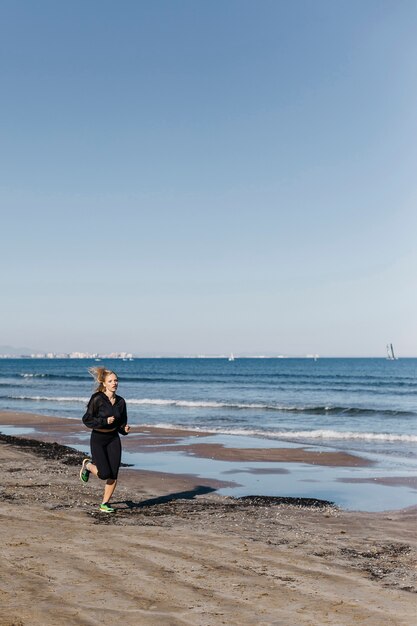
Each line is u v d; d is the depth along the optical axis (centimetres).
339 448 1912
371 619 450
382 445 2012
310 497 1102
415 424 2841
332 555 646
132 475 1283
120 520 808
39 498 957
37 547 636
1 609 450
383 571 588
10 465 1335
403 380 8100
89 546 646
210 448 1822
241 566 588
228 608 468
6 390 5734
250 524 811
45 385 6769
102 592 496
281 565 596
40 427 2419
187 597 491
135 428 2444
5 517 795
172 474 1332
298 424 2784
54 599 475
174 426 2628
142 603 473
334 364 19400
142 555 615
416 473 1395
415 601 494
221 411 3469
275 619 446
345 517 898
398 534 775
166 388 6203
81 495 1002
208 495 1073
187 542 680
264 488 1187
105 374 864
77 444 1880
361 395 5156
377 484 1245
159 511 891
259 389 6053
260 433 2320
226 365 18475
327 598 498
